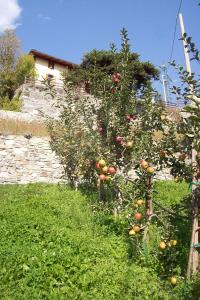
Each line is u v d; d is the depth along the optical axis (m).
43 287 1.84
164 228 2.14
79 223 2.80
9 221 2.61
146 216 2.22
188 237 2.38
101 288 1.87
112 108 2.96
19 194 4.08
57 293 1.79
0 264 1.99
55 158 5.58
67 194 3.86
